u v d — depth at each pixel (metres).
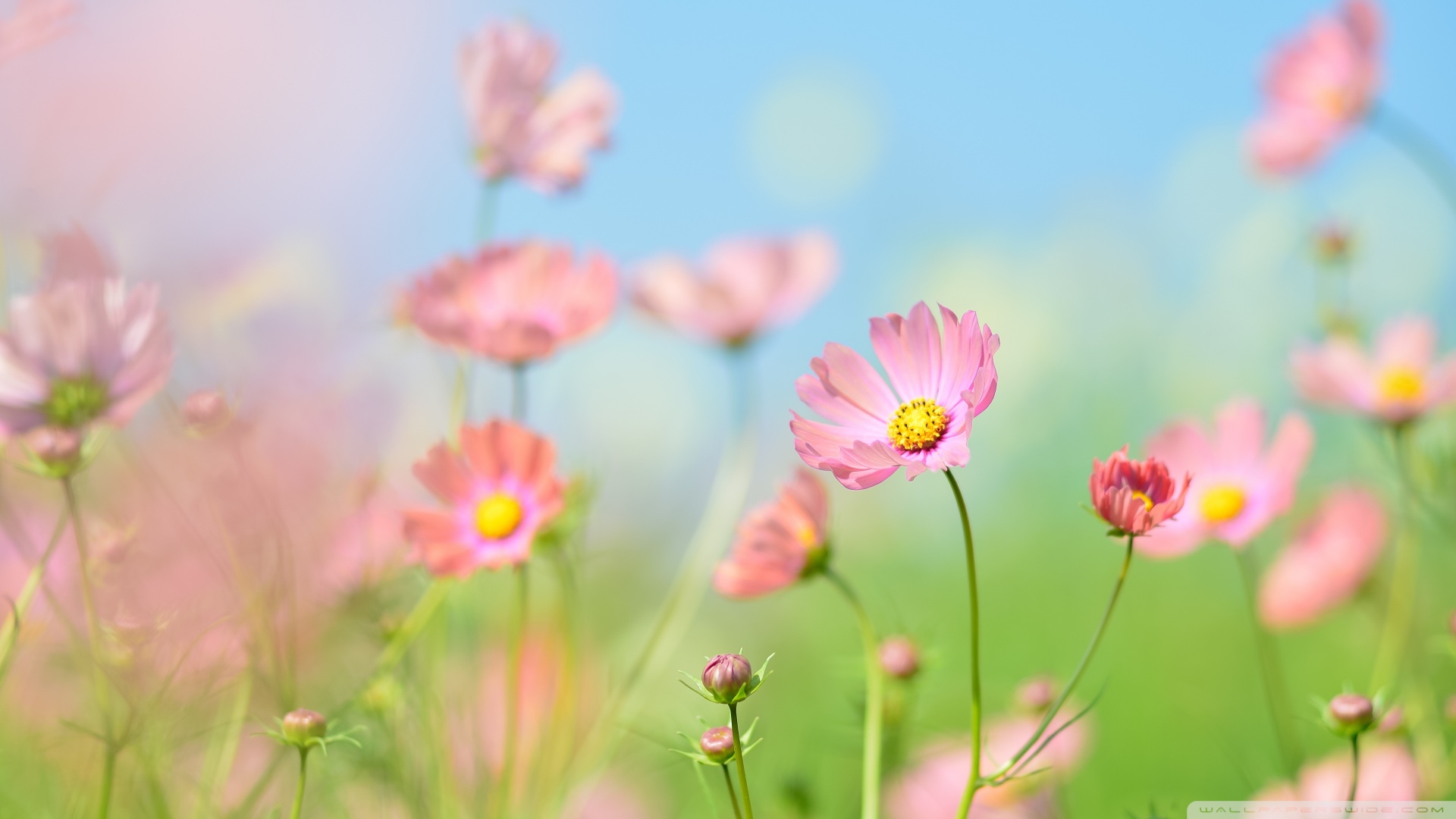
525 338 1.51
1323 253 1.85
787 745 1.73
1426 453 1.65
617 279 1.54
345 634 1.55
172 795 1.47
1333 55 1.84
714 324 1.70
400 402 1.62
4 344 1.42
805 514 1.46
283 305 1.61
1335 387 1.66
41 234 1.45
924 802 1.57
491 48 1.58
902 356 1.40
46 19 1.47
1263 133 1.91
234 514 1.48
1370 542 1.66
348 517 1.55
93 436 1.43
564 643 1.58
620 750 1.61
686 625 1.59
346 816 1.50
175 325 1.58
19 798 1.46
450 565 1.48
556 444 1.49
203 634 1.44
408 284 1.60
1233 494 1.55
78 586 1.48
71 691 1.50
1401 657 1.62
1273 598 1.67
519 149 1.58
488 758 1.56
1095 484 1.38
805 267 1.72
